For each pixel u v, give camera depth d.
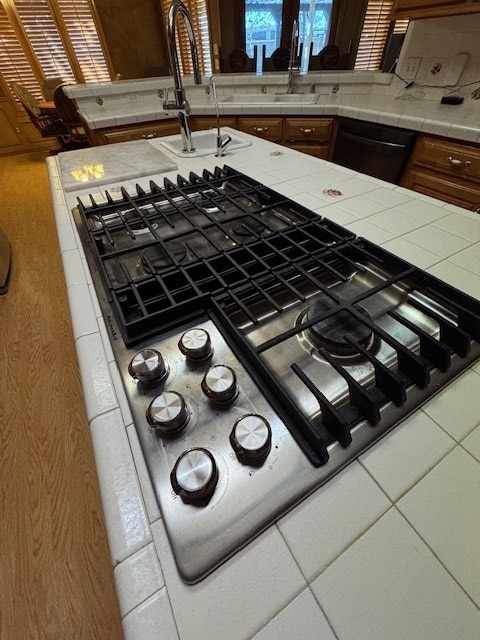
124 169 1.14
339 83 2.53
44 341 1.76
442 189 1.68
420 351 0.44
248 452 0.33
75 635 0.89
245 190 0.95
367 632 0.26
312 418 0.39
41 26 3.83
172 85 2.60
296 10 3.26
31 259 2.38
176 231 0.80
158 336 0.50
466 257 0.68
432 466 0.35
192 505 0.32
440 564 0.29
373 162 1.93
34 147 4.46
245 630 0.26
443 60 2.03
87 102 2.37
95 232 0.76
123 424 0.40
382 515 0.32
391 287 0.60
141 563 0.30
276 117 2.21
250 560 0.30
